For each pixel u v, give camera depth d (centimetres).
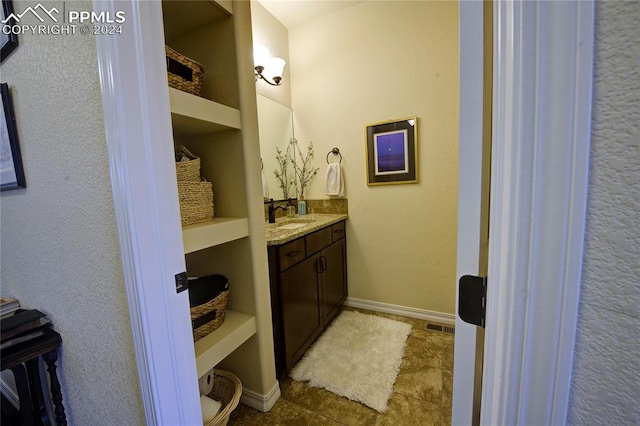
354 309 253
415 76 212
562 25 28
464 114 39
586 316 31
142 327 70
